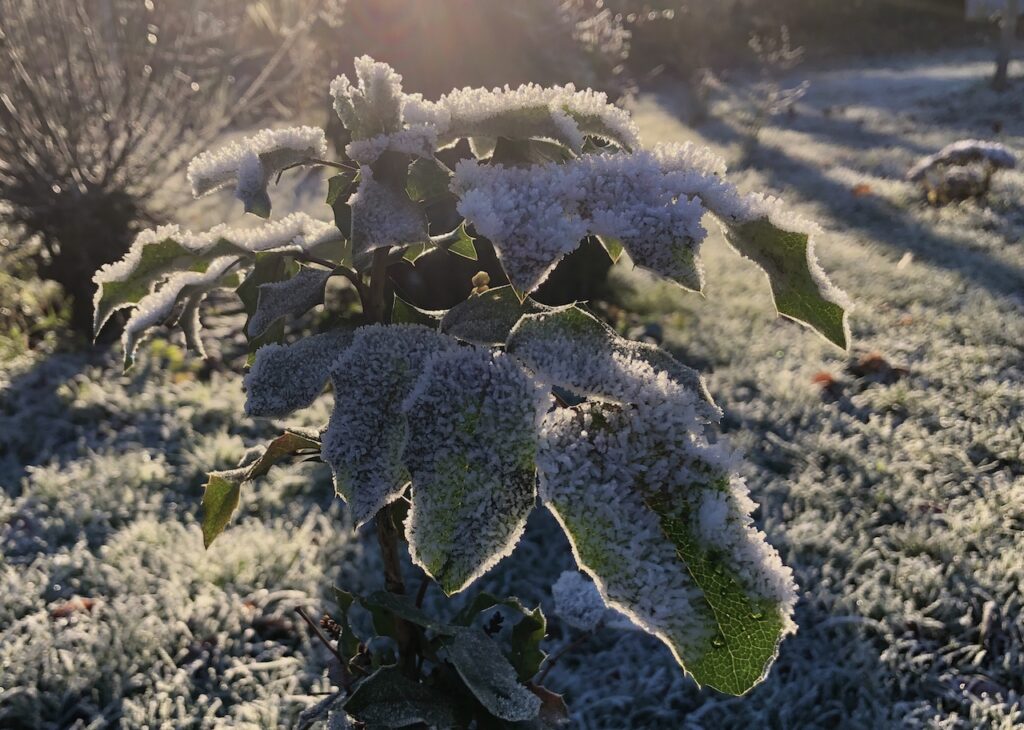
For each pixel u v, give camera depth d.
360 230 0.93
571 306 0.98
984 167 9.15
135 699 2.67
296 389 1.03
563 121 1.01
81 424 4.45
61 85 5.32
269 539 3.42
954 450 4.12
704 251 7.59
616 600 0.83
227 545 3.42
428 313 1.29
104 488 3.78
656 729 2.65
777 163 11.70
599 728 2.66
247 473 1.34
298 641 3.01
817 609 3.13
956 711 2.75
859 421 4.52
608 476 0.86
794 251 0.93
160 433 4.35
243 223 7.23
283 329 1.27
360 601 1.27
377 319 1.23
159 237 1.21
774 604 0.84
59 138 5.33
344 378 0.98
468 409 0.90
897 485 3.90
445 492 0.87
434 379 0.92
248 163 1.01
